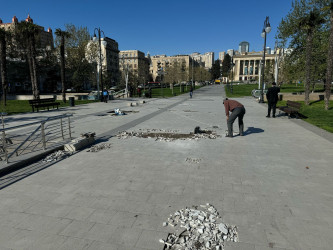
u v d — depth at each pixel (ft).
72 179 14.20
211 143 22.47
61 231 9.09
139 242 8.43
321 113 41.75
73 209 10.73
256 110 48.52
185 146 21.49
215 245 8.25
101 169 15.87
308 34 53.36
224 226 9.14
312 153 18.97
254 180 13.82
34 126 32.37
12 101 87.04
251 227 9.25
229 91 144.56
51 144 21.17
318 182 13.43
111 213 10.37
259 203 11.12
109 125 32.50
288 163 16.70
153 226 9.39
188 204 11.12
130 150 20.38
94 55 127.54
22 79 141.69
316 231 8.93
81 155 19.08
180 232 9.00
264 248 8.05
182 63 225.15
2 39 65.00
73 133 27.30
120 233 8.95
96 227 9.34
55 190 12.71
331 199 11.43
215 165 16.43
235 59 442.91
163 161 17.39
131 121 35.83
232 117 24.22
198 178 14.19
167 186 13.10
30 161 17.37
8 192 12.52
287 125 31.37
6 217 10.11
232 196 11.87
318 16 50.44
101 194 12.19
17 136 25.68
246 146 21.29
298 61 85.40
